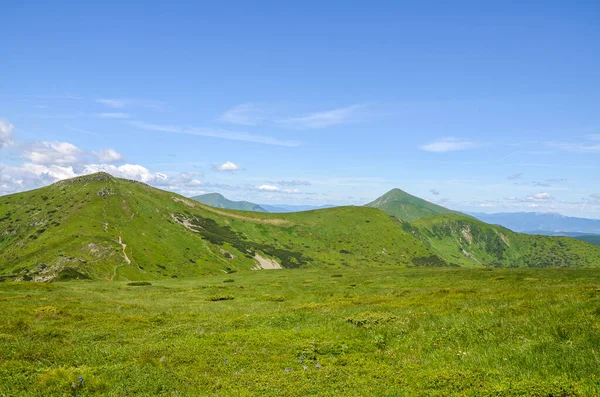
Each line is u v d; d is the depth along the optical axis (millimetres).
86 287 59844
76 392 11945
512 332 15086
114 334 21531
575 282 40625
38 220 195750
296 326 22062
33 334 20297
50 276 127812
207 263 194250
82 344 19062
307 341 17344
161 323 25109
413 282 52656
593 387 9367
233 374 13602
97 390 12195
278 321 23500
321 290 50281
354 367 13594
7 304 32250
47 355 16172
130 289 58625
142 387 12391
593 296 21453
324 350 16297
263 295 46375
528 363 11812
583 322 14391
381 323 20203
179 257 189500
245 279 79000
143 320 25500
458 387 10414
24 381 12586
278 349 16766
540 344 12984
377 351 16125
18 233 188375
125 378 13141
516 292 29516
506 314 18344
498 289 34219
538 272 58656
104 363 15422
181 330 21422
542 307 18688
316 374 12953
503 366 11984
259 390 11648
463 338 15750
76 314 27547
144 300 43031
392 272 76812
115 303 37344
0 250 177875
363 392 10836
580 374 10438
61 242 161750
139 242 185875
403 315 21703
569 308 17094
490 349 13664
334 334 18719
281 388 11750
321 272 89375
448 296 31031
